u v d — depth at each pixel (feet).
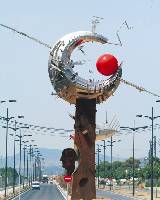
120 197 424.46
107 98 181.06
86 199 180.34
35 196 444.14
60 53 175.63
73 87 175.94
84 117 181.78
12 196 430.61
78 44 176.86
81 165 181.16
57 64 175.32
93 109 182.19
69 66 175.63
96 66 176.86
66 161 180.55
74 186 180.34
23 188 634.43
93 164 181.78
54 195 462.60
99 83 177.78
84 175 180.86
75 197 180.24
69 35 176.86
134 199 397.80
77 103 181.68
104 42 177.06
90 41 177.37
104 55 176.55
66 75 175.01
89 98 180.86
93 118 182.19
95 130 182.39
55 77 176.14
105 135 185.57
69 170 181.47
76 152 181.68
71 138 189.26
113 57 176.35
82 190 180.55
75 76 175.73
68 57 176.04
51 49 177.27
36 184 614.34
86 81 177.06
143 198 409.08
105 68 175.83
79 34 176.14
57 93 179.11
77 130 181.78
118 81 177.88
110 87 177.68
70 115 185.37
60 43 176.45
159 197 423.64
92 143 181.88
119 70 177.37
